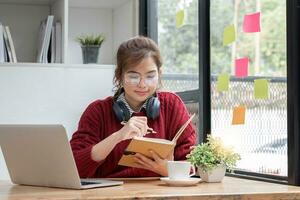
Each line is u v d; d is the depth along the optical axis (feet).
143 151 6.12
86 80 10.56
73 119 10.44
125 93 6.92
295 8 6.51
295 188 5.45
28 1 11.43
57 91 10.37
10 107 10.10
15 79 10.14
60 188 5.47
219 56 8.89
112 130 6.90
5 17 11.53
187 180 5.64
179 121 7.04
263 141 7.57
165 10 11.09
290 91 6.55
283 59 7.03
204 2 9.00
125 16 11.76
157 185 5.73
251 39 7.91
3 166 9.83
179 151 6.90
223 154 6.09
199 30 9.13
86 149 6.31
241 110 7.89
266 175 7.37
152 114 6.88
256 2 7.82
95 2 11.76
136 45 6.63
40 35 11.10
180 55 10.39
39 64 10.27
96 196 4.66
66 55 10.69
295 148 6.50
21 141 5.69
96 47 11.10
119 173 6.84
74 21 12.01
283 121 7.07
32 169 5.73
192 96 9.72
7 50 10.53
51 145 5.37
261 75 7.64
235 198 4.93
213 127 9.04
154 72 6.63
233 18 8.47
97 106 7.03
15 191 5.25
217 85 8.56
